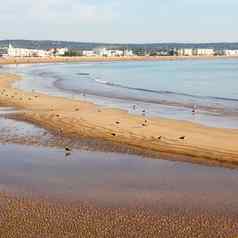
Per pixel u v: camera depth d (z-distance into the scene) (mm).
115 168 21469
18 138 28219
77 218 15203
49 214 15547
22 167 21750
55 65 181750
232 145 24984
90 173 20656
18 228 14375
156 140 26500
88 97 53938
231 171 20672
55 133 29500
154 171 20875
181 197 17281
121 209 16062
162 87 72875
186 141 26109
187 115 38094
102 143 26547
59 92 60344
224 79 92500
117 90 65250
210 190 18047
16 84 73688
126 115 35938
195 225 14602
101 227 14469
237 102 49031
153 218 15203
